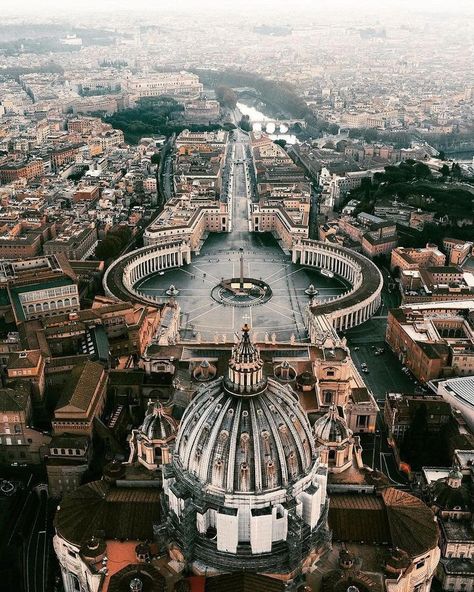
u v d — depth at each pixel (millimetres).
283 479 155625
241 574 150875
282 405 161625
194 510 158125
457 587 194375
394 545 168250
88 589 170875
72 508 179000
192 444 159875
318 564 165125
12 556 198750
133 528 173000
